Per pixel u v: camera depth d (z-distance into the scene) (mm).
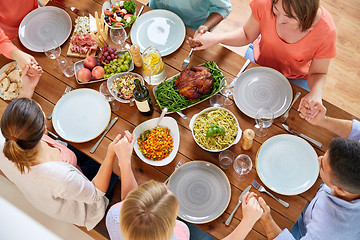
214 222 1467
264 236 1438
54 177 1366
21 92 1725
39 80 1800
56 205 1466
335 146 1252
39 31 1938
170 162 1592
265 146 1587
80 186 1422
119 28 1807
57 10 1983
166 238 1024
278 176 1533
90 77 1769
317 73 1842
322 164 1357
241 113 1697
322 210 1434
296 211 1471
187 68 1773
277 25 1781
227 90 1725
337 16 3102
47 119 1712
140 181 1563
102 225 1658
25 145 1265
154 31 1922
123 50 1865
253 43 2240
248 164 1514
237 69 1799
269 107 1696
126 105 1734
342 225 1370
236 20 3137
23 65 1782
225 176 1521
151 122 1616
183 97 1687
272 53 2021
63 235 1606
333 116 1676
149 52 1679
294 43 1790
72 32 1937
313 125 1643
